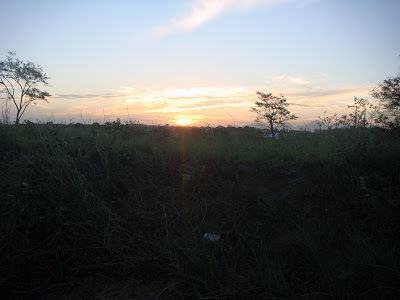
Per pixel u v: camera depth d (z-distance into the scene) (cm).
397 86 764
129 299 329
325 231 415
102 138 666
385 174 474
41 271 364
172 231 416
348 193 458
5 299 334
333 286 322
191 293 332
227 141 762
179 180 528
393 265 324
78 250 380
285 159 584
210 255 366
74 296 337
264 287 325
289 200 479
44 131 682
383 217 403
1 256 351
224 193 494
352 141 565
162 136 743
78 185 442
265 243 399
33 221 371
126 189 497
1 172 479
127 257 369
